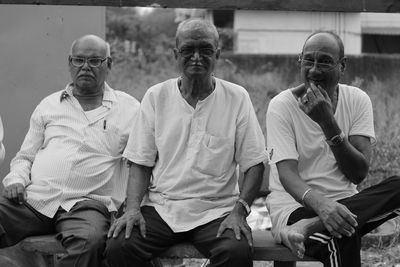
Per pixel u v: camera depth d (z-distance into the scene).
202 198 4.49
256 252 4.41
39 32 6.15
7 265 5.13
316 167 4.50
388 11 4.54
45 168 4.79
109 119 4.90
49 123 4.93
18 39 6.11
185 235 4.46
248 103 4.61
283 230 4.29
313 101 4.22
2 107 6.09
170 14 18.19
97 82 4.91
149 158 4.59
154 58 12.19
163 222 4.43
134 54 12.33
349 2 4.52
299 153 4.51
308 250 4.26
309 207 4.29
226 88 4.60
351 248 4.21
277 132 4.50
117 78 12.02
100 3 4.57
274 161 4.46
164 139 4.54
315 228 4.24
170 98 4.59
